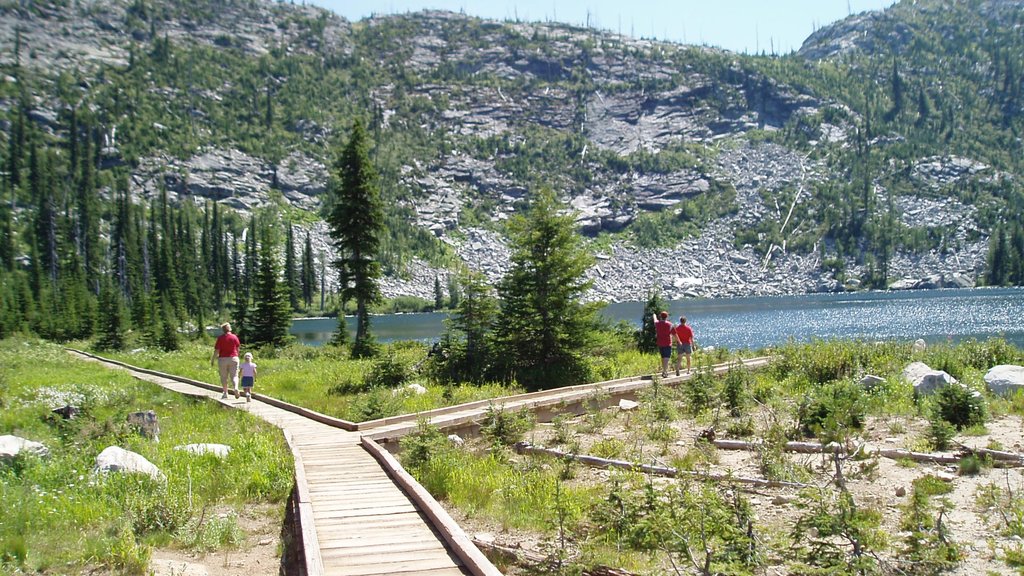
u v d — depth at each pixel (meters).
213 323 100.38
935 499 7.97
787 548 6.32
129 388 20.50
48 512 7.90
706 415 14.47
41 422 13.86
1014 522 6.85
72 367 29.36
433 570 6.09
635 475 9.17
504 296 22.77
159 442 12.07
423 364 23.62
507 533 7.98
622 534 7.32
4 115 179.75
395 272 166.88
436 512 7.41
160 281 95.81
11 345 42.62
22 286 70.88
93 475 9.24
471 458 11.42
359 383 21.45
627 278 187.12
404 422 14.51
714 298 163.00
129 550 6.79
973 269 167.12
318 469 10.35
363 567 6.16
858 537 5.97
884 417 12.86
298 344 42.16
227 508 9.03
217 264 118.56
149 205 166.50
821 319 76.00
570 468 10.57
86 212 117.31
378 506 8.23
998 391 14.83
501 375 21.95
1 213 118.94
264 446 11.76
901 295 131.00
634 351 29.30
